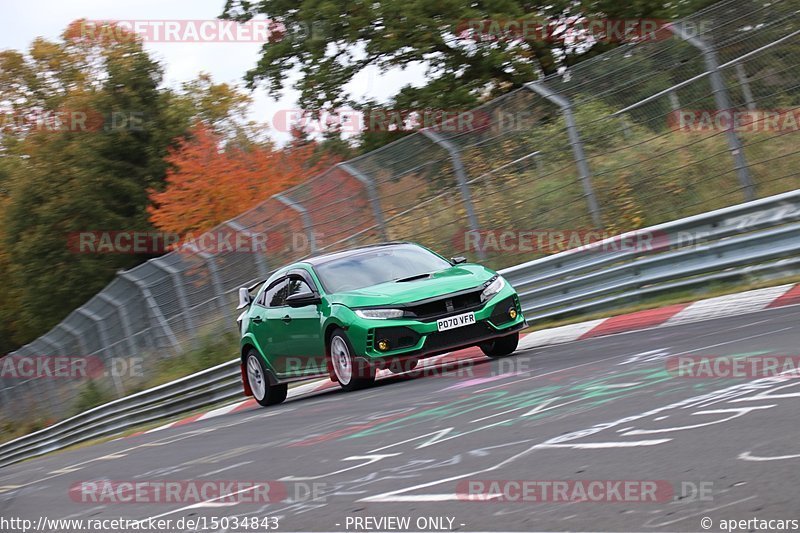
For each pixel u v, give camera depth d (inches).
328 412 1250.6
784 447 605.9
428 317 1360.7
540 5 3619.6
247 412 1710.1
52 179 5492.1
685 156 1961.1
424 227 2241.6
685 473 589.9
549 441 757.9
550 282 1894.7
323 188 2420.0
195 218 4328.3
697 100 1818.4
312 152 4205.2
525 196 2095.2
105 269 5374.0
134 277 3034.0
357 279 1504.7
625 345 1270.9
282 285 1632.6
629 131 1925.4
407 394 1233.4
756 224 1587.1
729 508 504.1
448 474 714.2
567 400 928.3
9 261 5826.8
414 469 757.3
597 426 777.6
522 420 872.3
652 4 3617.1
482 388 1136.8
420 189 2235.5
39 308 5462.6
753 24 1753.2
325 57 3818.9
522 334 1824.6
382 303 1382.9
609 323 1611.7
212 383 2421.3
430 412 1032.8
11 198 5654.5
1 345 6481.3
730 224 1622.8
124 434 2476.6
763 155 1856.5
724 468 585.0
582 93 1994.3
